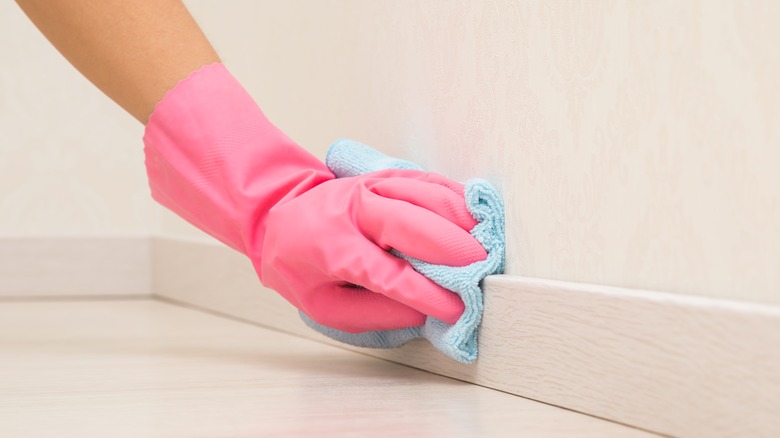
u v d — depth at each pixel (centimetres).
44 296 190
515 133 80
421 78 97
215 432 62
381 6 106
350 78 114
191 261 169
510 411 70
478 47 86
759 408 55
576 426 64
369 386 81
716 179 59
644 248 65
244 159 87
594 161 70
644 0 65
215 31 166
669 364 61
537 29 77
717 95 59
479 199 82
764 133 56
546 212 76
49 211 192
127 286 194
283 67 136
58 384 83
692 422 59
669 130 63
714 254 59
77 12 88
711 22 59
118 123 195
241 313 145
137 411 70
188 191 89
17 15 189
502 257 81
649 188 65
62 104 192
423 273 80
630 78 67
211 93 89
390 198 83
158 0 90
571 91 73
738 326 56
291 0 132
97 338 120
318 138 125
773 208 55
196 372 90
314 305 86
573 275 73
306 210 82
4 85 188
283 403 73
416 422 66
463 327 80
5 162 189
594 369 67
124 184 196
